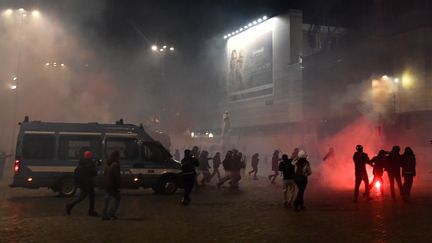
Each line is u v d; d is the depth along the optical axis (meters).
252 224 9.90
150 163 16.56
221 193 17.19
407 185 14.23
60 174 15.49
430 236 8.53
